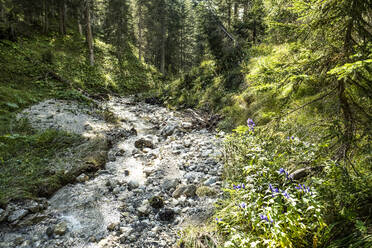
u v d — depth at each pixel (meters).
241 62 12.53
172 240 3.49
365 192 2.29
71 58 22.09
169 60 43.22
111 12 33.25
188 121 10.66
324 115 3.11
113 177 5.82
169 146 7.81
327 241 2.22
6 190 4.65
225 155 5.92
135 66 30.97
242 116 8.47
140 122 11.48
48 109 10.69
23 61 16.75
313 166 3.12
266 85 3.01
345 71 1.96
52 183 5.13
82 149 6.82
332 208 2.48
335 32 2.76
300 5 2.73
